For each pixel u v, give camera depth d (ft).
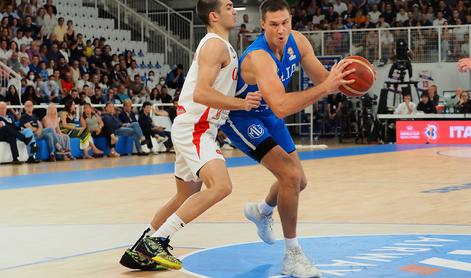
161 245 14.96
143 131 53.57
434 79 68.54
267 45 14.49
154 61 71.31
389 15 74.79
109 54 63.41
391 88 67.82
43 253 17.22
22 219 22.85
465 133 61.67
